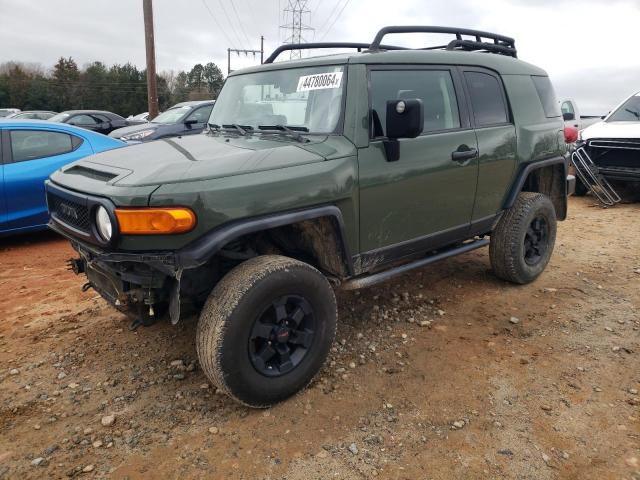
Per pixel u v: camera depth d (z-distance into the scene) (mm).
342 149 3148
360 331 3904
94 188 2756
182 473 2484
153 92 17766
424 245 3848
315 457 2584
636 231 6750
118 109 65375
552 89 5098
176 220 2504
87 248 2861
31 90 61531
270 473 2480
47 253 6059
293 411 2949
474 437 2727
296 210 2898
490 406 2986
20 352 3617
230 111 3988
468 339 3787
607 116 9250
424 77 3709
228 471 2494
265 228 2754
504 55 4758
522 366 3408
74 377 3299
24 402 3037
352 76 3256
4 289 4859
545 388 3154
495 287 4777
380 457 2586
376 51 3549
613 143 8234
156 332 3871
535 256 4867
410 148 3479
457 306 4367
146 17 17266
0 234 6020
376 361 3486
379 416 2904
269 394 2881
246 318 2695
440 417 2891
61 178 3205
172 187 2549
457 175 3852
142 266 2725
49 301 4535
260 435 2748
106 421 2838
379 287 4773
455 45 4344
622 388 3143
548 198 4789
